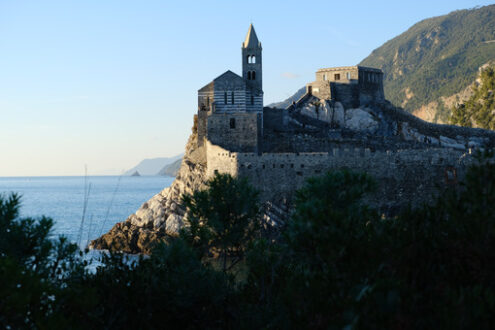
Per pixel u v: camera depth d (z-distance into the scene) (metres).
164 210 95.06
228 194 36.84
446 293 18.70
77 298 23.11
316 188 27.61
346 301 19.66
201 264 32.41
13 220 27.02
